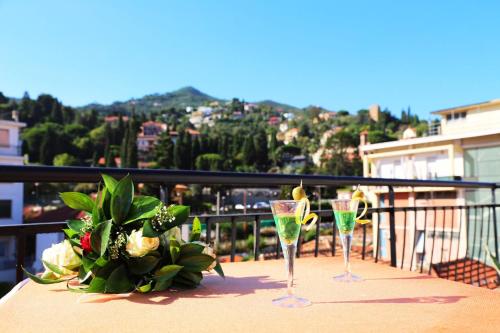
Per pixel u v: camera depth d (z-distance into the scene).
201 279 0.89
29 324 0.63
